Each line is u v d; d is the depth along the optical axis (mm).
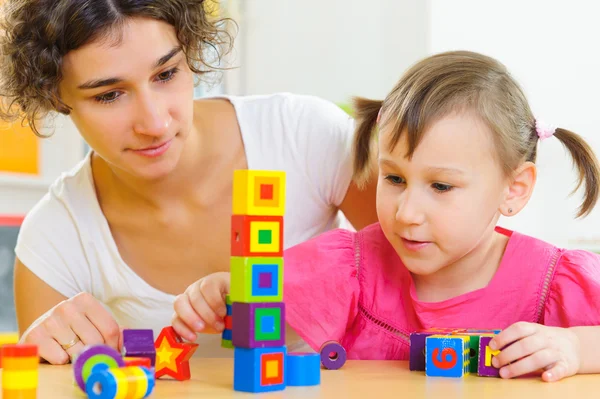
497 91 1015
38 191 2844
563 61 2340
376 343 1095
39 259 1270
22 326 1285
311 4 2912
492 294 1055
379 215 1024
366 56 2805
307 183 1294
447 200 972
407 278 1102
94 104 1000
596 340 898
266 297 747
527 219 2365
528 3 2385
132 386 670
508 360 851
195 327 943
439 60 1044
